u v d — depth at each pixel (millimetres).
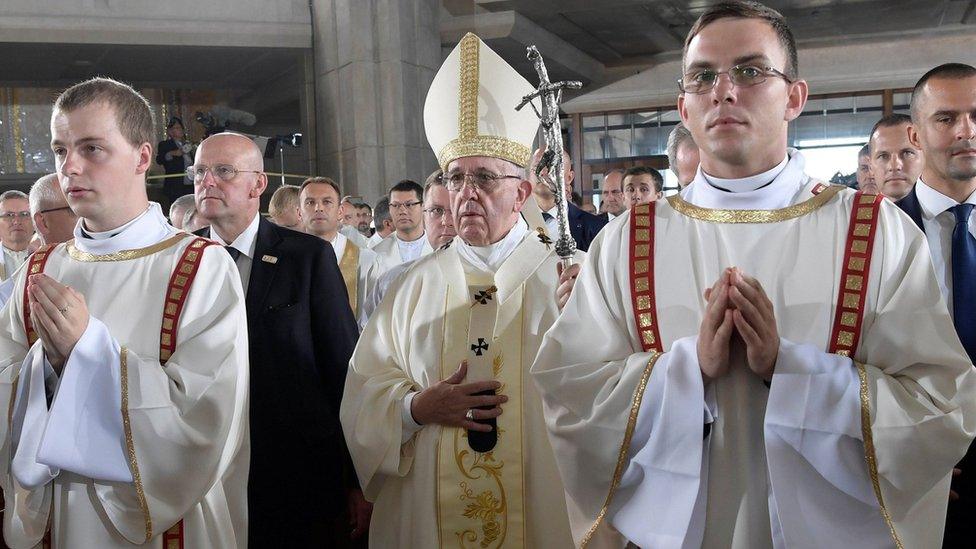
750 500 1712
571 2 12609
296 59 13969
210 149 3182
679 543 1678
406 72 12422
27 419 2172
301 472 2982
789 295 1745
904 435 1625
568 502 1904
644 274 1855
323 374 3109
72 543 2186
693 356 1707
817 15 13398
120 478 2156
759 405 1746
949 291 2521
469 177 2682
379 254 6059
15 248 5602
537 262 2680
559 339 1912
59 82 15164
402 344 2717
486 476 2473
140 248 2402
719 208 1842
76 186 2297
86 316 2170
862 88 14680
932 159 2578
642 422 1757
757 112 1746
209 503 2367
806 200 1815
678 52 15641
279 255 3182
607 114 16219
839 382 1648
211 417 2232
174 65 14352
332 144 12820
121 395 2162
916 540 1680
